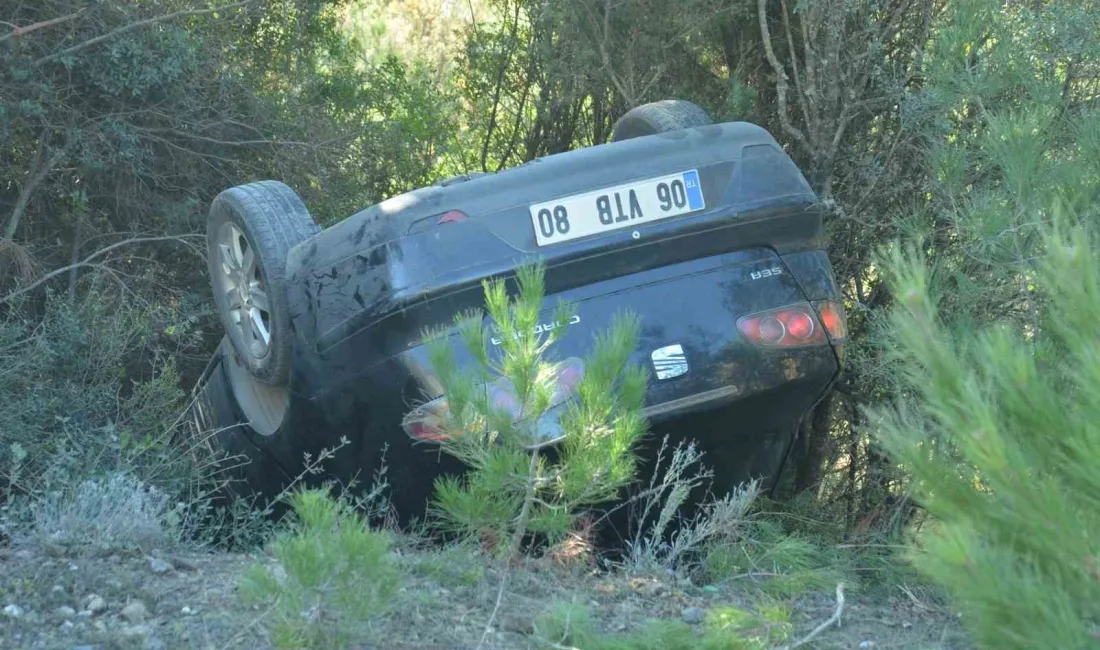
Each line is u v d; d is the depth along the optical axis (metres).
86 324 6.09
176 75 7.85
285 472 4.93
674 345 4.03
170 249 8.43
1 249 7.31
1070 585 1.75
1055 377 2.07
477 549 3.57
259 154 8.85
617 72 8.23
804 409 4.30
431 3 11.95
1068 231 2.07
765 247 4.24
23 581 3.22
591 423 3.26
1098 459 1.73
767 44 6.71
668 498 3.99
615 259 4.09
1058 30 4.87
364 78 10.05
